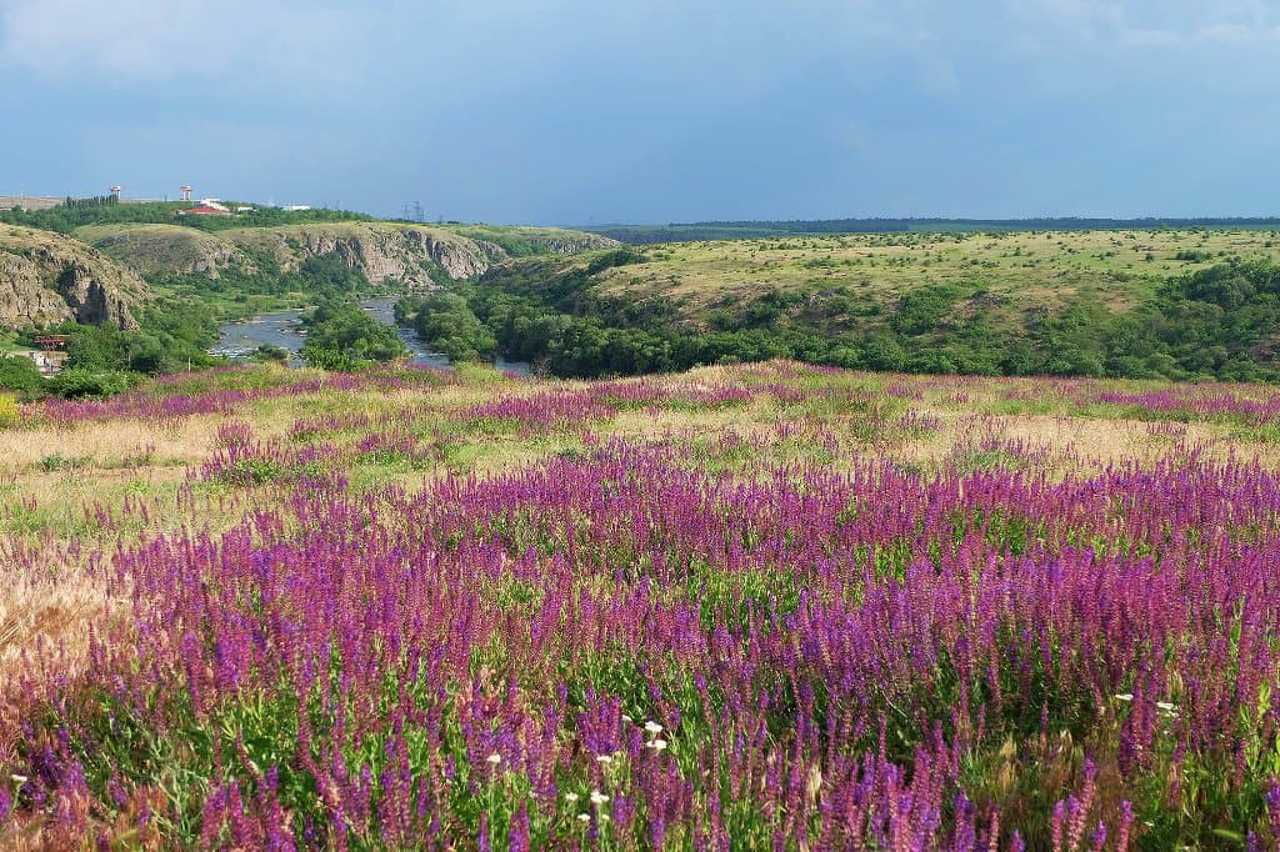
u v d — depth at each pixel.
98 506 10.75
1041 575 5.35
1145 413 19.81
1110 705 4.10
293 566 6.45
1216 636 4.50
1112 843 3.30
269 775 3.55
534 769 3.65
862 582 6.45
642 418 19.56
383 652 4.73
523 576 7.07
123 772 4.04
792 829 3.42
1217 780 3.64
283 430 19.47
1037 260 128.50
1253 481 9.39
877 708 4.37
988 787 3.69
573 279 168.00
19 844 3.35
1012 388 26.47
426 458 15.24
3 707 4.36
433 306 141.62
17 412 23.72
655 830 3.18
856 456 12.57
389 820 3.25
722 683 4.69
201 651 4.63
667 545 7.95
